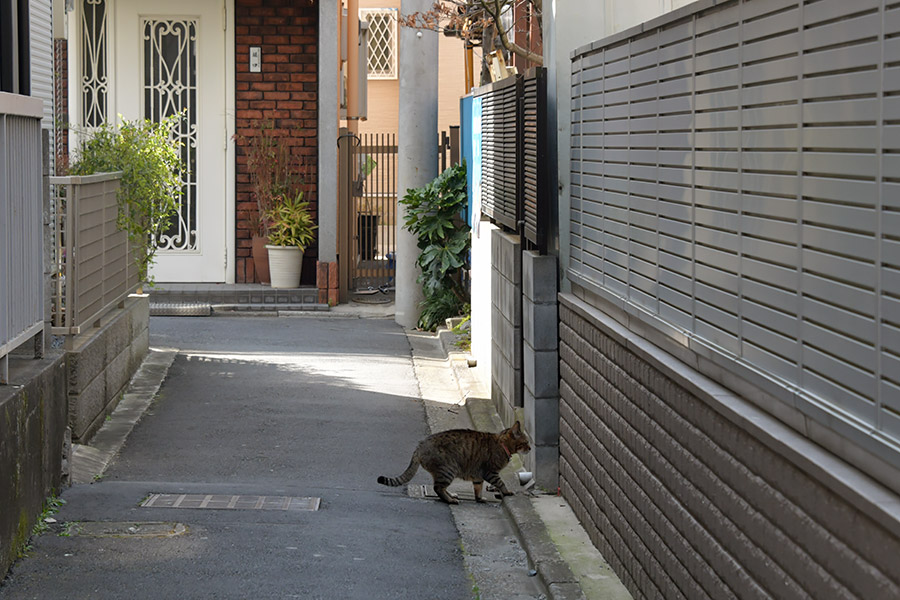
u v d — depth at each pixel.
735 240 3.84
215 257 17.22
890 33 2.72
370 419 9.80
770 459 3.47
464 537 6.56
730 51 3.84
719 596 3.96
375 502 7.21
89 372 8.63
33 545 5.66
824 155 3.10
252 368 11.82
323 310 16.42
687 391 4.34
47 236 7.62
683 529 4.41
